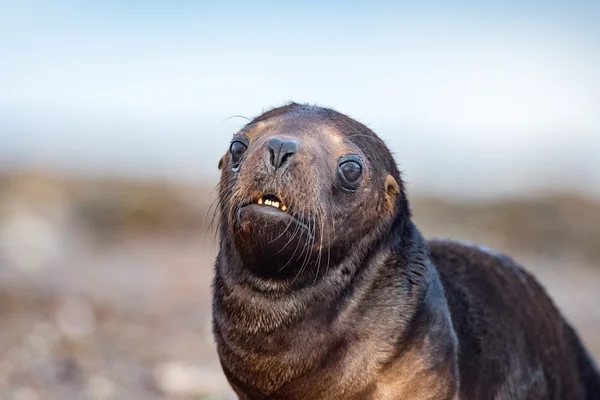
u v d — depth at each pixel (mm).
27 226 22375
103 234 24688
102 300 16500
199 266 21344
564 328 8773
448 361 7340
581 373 8727
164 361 12875
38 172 26688
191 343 14188
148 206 25938
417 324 7242
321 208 6805
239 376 7184
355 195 7094
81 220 24891
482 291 8195
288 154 6652
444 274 8141
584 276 22391
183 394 11523
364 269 7207
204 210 26688
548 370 8336
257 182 6625
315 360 7043
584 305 19188
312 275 6961
